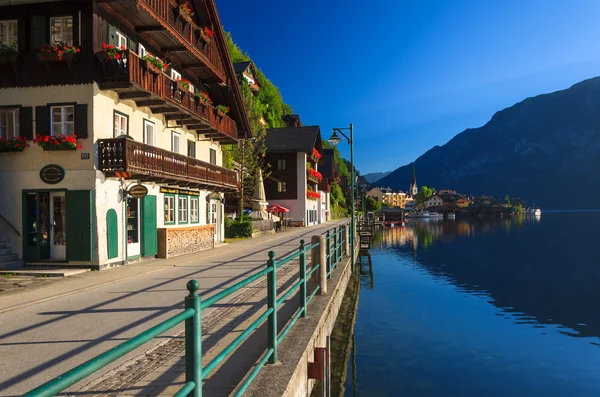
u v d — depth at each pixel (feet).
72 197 45.11
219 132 73.46
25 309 27.94
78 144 45.06
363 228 204.54
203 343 19.90
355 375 30.48
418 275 82.69
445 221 440.86
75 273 42.34
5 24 46.57
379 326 44.11
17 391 15.03
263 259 55.57
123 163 45.06
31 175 45.78
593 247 150.10
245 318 24.80
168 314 26.07
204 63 67.21
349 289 53.42
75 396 14.40
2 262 43.73
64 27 46.16
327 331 27.40
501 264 103.65
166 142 61.72
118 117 49.93
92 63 44.96
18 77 45.73
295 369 15.97
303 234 114.83
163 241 57.82
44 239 46.75
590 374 31.76
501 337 41.47
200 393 8.91
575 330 44.55
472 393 27.81
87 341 20.83
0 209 46.11
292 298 30.35
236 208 125.70
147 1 48.73
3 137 47.01
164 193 60.18
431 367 32.45
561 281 80.28
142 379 15.88
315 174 185.98
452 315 49.96
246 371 16.11
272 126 252.21
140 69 47.44
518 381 30.17
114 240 48.11
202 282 37.91
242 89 133.39
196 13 69.72
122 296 32.01
